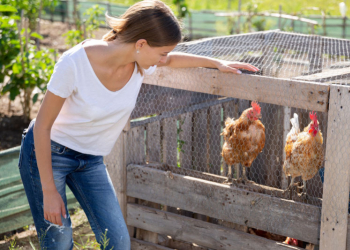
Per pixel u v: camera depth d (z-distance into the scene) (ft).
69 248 6.51
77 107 5.78
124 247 6.55
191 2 54.44
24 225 11.30
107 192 6.60
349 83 6.61
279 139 10.34
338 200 6.48
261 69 7.89
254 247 7.69
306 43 10.12
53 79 5.37
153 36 5.33
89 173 6.55
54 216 5.78
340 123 6.17
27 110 19.97
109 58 5.57
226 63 7.10
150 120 9.36
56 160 6.15
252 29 31.35
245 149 8.22
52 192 5.74
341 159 6.29
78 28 31.32
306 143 7.45
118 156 8.80
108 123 6.12
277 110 10.28
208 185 7.98
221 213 7.97
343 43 10.17
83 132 6.07
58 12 41.57
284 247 7.35
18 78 18.61
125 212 9.12
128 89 6.01
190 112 9.84
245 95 7.02
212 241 8.14
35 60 19.58
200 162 10.34
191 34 36.32
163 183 8.47
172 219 8.52
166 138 9.52
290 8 45.55
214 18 35.65
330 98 6.17
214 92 7.33
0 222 10.79
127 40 5.45
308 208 7.04
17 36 19.29
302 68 8.39
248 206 7.65
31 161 6.06
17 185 10.94
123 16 5.51
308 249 7.98
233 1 52.75
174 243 9.21
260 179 10.79
